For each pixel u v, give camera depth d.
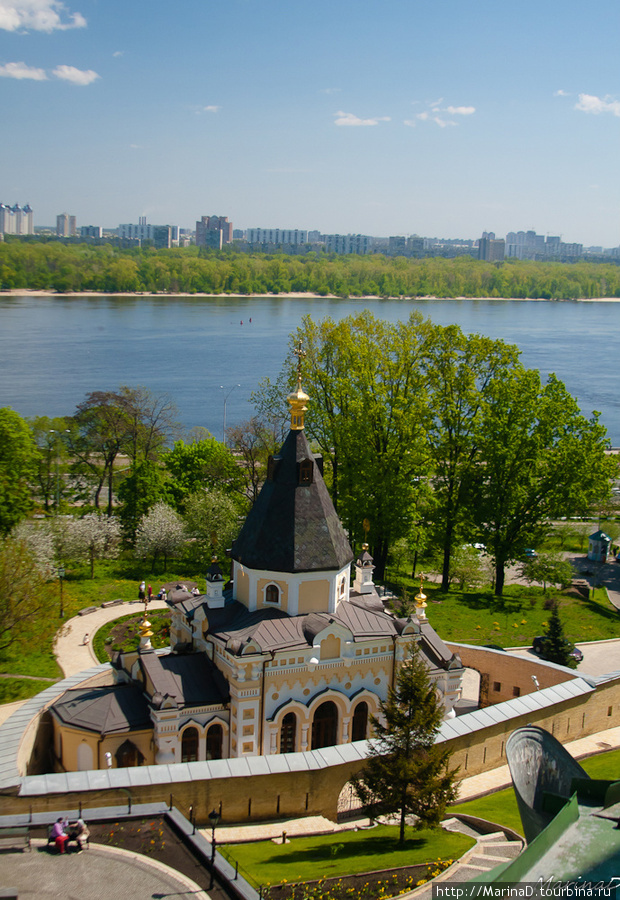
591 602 81.88
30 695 56.03
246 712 44.34
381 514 77.31
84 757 43.72
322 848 36.81
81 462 112.31
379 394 77.88
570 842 20.23
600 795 22.98
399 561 90.50
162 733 43.09
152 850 31.89
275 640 45.09
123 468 127.06
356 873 33.16
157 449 123.31
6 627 58.28
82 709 44.66
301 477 47.50
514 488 79.19
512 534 81.62
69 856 31.28
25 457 92.25
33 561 64.38
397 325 84.88
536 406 80.38
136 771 38.09
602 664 67.62
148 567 87.06
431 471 82.19
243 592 48.47
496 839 37.94
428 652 51.22
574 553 105.81
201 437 147.00
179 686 45.09
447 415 81.50
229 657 44.62
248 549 47.28
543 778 26.59
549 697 51.00
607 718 54.50
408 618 49.25
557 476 78.94
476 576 87.62
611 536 110.25
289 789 40.28
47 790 36.00
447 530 83.56
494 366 82.75
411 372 79.75
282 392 90.19
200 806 38.59
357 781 38.56
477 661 62.25
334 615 47.88
